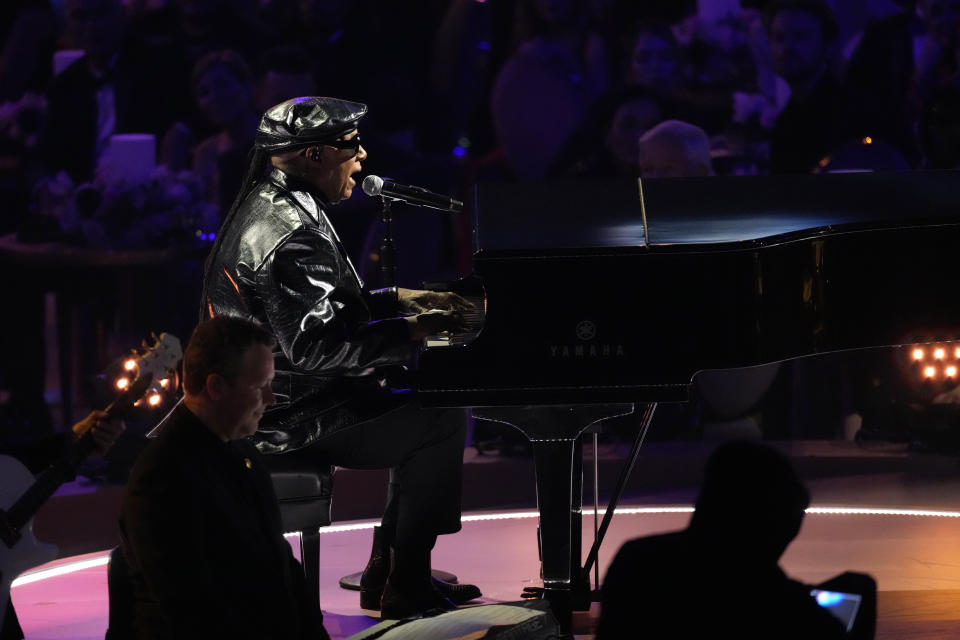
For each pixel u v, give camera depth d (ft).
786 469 28.14
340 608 56.59
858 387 104.12
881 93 110.42
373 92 116.06
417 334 46.70
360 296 49.34
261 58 113.50
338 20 114.62
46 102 108.37
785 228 47.88
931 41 109.09
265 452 48.96
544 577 45.01
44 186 104.27
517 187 54.19
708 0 111.14
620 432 106.42
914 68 109.81
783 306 45.37
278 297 47.29
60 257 101.81
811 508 80.89
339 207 113.29
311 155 49.55
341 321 47.01
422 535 50.90
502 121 117.19
